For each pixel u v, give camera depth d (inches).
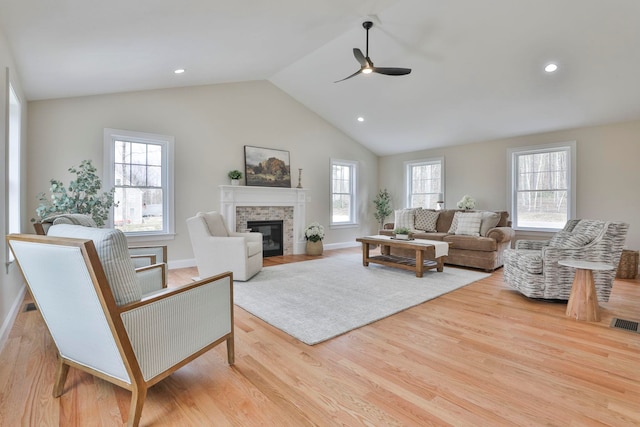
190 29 114.2
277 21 127.3
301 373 74.2
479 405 62.4
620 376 73.0
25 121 142.2
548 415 59.4
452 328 101.3
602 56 146.3
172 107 193.3
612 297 134.3
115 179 176.2
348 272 180.4
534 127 214.1
